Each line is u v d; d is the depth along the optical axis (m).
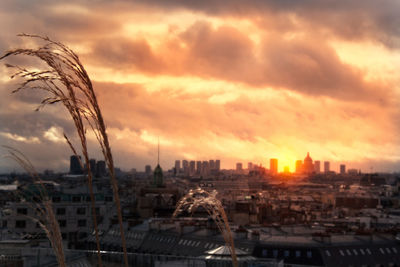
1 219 173.88
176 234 183.88
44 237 94.88
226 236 15.26
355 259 147.12
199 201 15.00
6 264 76.25
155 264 84.69
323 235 150.25
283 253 146.12
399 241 157.50
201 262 87.25
